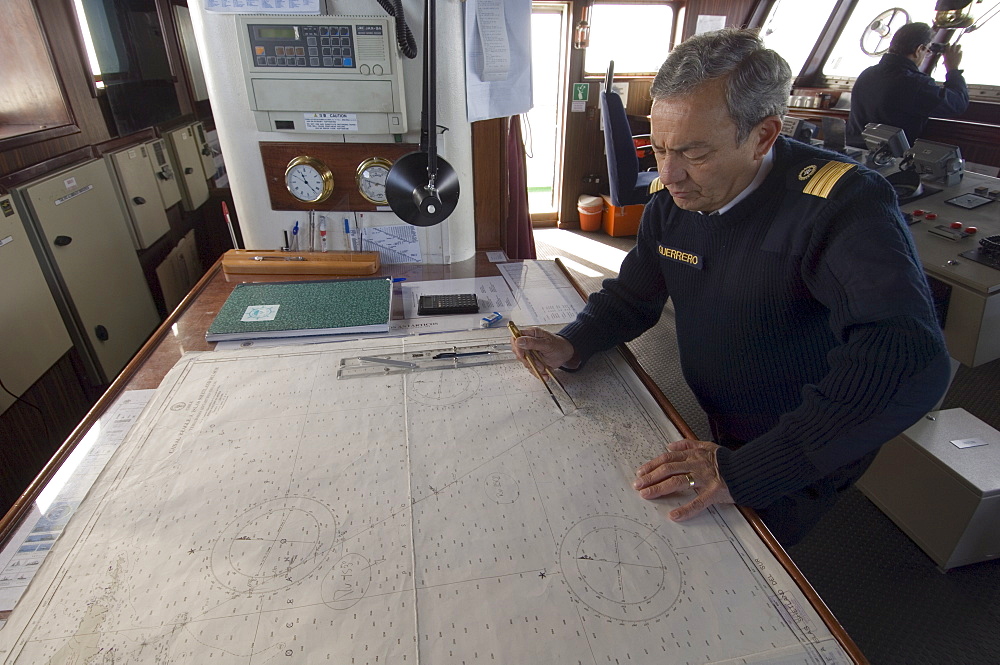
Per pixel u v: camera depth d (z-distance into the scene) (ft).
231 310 3.72
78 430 2.68
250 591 1.94
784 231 2.67
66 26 6.31
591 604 1.93
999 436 5.40
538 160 16.19
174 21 9.06
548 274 4.55
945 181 6.85
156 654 1.75
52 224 5.74
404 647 1.78
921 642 4.63
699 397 3.70
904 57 8.84
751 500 2.32
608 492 2.41
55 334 5.74
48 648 1.76
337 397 2.96
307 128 3.98
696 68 2.29
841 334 2.45
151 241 7.73
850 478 3.19
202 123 9.85
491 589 1.97
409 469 2.49
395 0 3.58
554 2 12.08
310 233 4.48
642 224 3.48
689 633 1.84
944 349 2.19
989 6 9.27
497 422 2.80
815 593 1.97
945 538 5.16
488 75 4.22
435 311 3.85
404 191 3.79
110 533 2.15
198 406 2.86
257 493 2.34
